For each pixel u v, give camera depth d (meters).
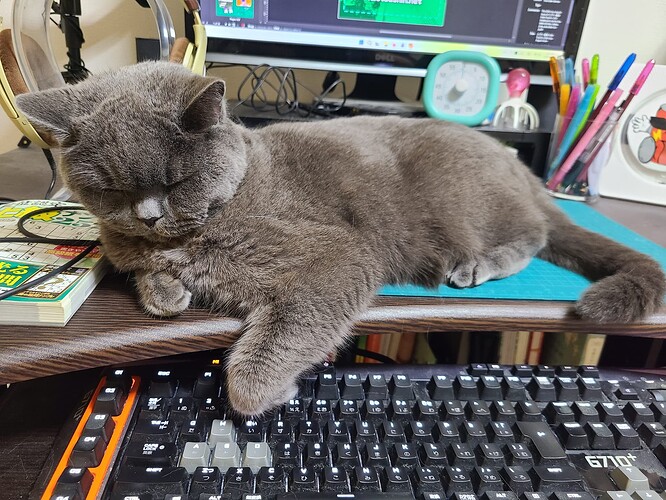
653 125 1.07
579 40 1.15
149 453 0.46
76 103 0.59
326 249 0.67
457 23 1.13
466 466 0.48
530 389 0.57
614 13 1.22
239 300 0.65
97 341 0.51
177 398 0.52
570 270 0.79
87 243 0.67
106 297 0.61
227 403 0.53
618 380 0.60
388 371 0.58
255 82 1.29
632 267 0.70
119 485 0.43
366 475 0.45
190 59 0.89
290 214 0.69
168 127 0.57
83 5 1.16
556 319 0.61
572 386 0.57
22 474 0.45
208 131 0.61
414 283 0.75
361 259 0.68
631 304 0.60
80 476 0.43
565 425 0.53
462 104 1.12
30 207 0.79
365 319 0.63
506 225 0.84
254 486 0.44
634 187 1.10
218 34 1.09
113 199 0.59
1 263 0.60
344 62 1.14
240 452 0.48
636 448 0.52
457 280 0.70
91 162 0.57
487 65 1.09
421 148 0.85
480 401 0.55
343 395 0.55
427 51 1.14
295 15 1.09
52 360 0.48
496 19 1.13
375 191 0.77
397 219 0.77
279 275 0.65
